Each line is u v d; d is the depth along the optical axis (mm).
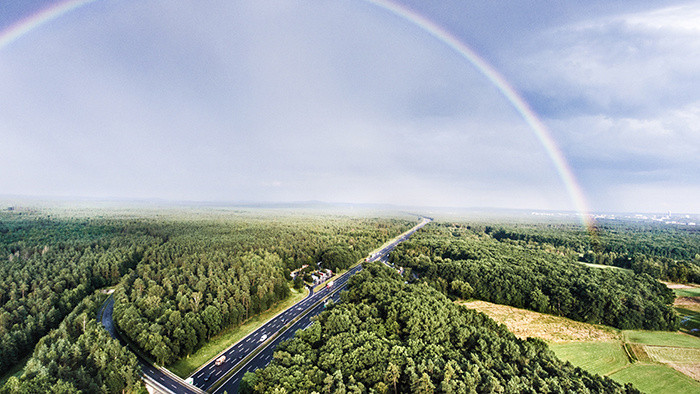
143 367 93688
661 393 90125
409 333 97375
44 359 83062
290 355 83000
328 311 111875
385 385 72562
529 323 136375
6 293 132875
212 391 87000
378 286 133750
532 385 73500
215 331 116188
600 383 74500
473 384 70500
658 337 124500
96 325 106438
